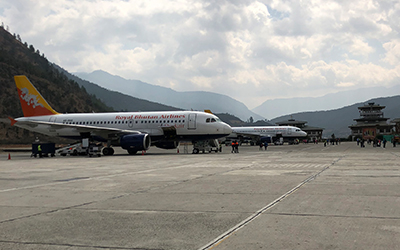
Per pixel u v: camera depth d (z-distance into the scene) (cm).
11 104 13012
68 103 15900
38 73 17000
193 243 644
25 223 815
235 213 882
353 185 1344
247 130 8888
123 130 4194
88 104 18375
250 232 707
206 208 951
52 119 4712
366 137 13875
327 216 832
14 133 11456
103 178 1723
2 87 13575
